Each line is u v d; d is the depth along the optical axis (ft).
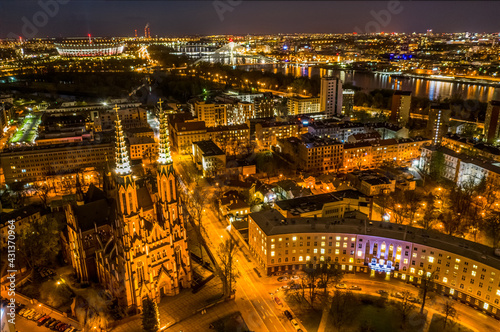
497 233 511.40
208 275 460.96
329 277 420.77
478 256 396.78
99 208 448.65
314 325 382.22
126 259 375.86
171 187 404.57
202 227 573.74
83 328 370.94
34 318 388.57
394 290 427.74
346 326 376.48
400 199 611.88
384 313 392.88
